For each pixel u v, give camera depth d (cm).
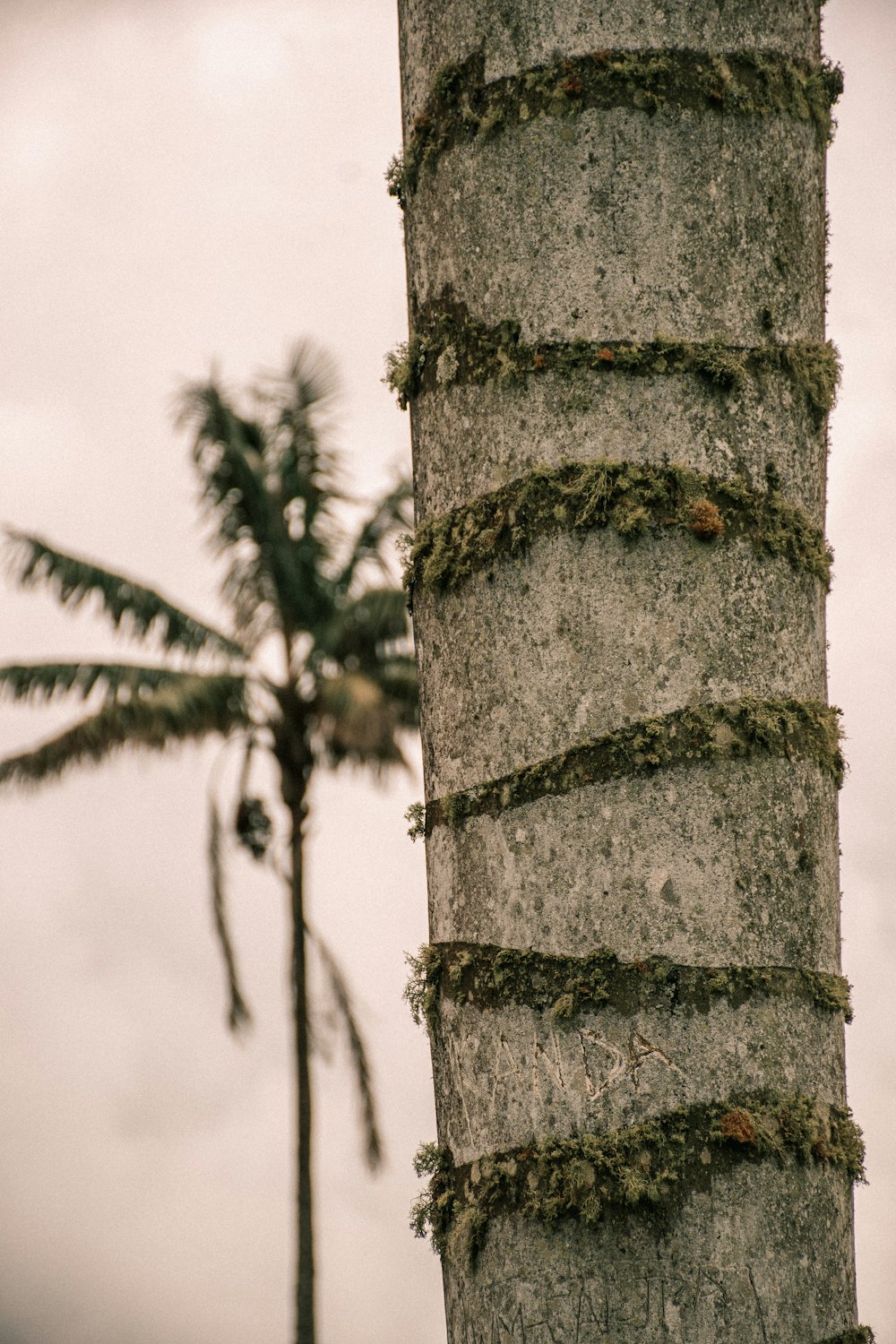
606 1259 339
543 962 344
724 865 344
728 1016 341
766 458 351
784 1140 341
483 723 350
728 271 353
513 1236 342
